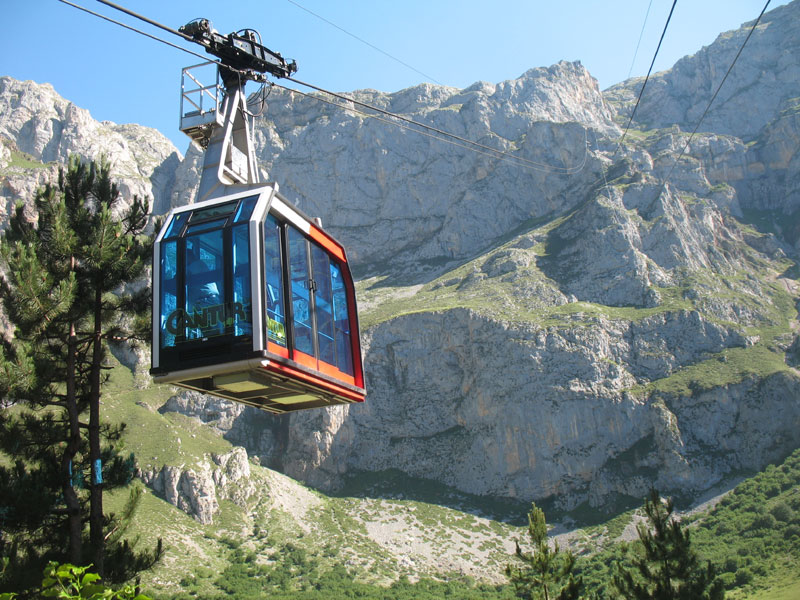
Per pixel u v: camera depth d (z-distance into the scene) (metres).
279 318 21.34
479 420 146.00
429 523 131.25
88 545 28.30
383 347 162.00
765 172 199.50
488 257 192.00
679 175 192.88
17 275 28.62
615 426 136.00
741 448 129.00
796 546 98.50
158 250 21.59
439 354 158.12
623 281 163.00
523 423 139.88
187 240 21.47
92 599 11.20
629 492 128.38
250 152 26.50
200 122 25.70
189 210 22.23
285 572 112.19
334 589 106.94
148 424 141.25
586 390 139.25
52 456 30.17
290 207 23.19
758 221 190.62
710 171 199.50
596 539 119.69
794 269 173.75
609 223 173.38
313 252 24.06
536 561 43.75
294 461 148.38
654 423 134.38
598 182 196.62
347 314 25.52
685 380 139.62
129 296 33.28
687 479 126.44
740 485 121.62
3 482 27.12
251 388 22.16
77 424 30.28
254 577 109.31
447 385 154.88
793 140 197.25
